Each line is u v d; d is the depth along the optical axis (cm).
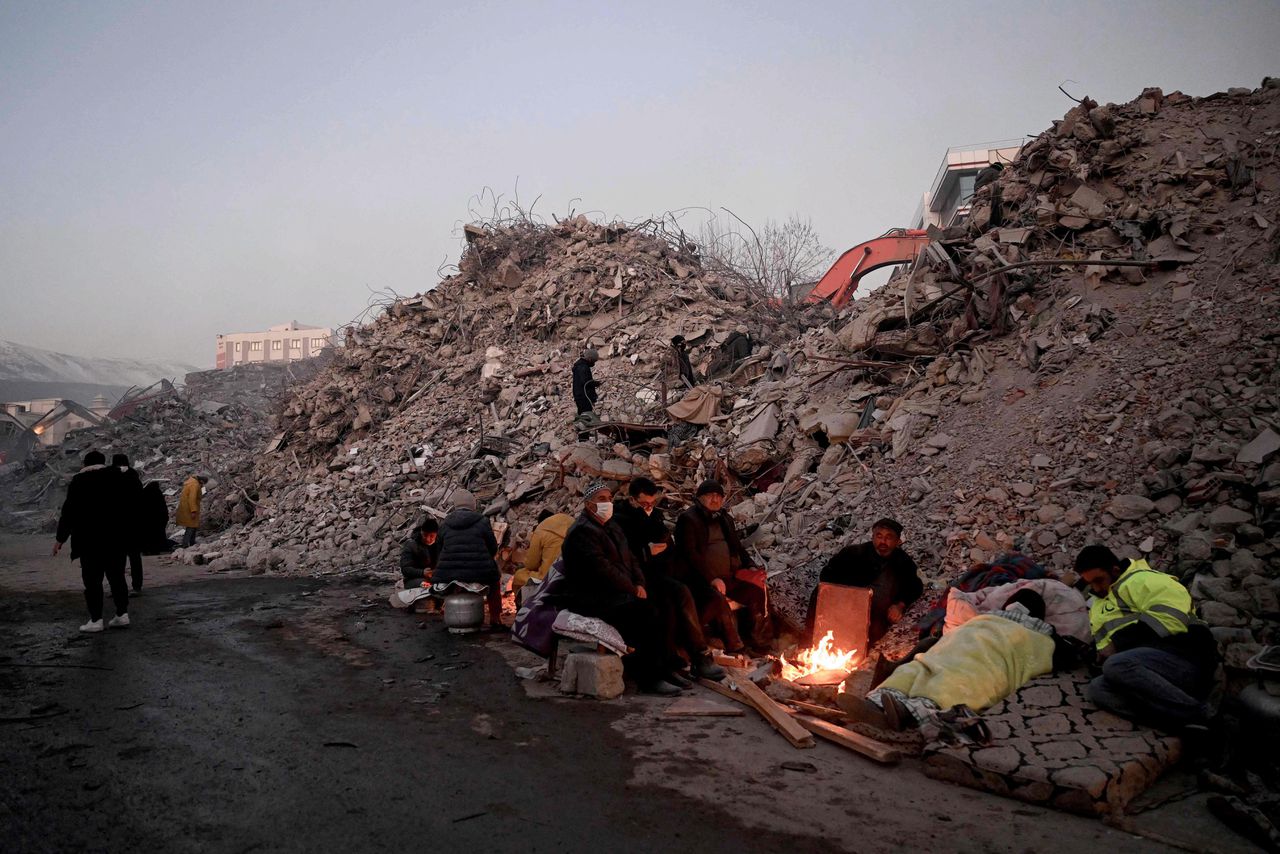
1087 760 363
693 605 568
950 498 718
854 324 1053
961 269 977
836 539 750
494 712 489
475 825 327
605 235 1945
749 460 952
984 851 312
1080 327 830
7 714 466
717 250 2319
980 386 855
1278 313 716
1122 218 939
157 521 1142
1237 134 968
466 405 1645
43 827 316
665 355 1366
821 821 337
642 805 350
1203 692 406
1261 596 472
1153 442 654
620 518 607
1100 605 471
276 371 3856
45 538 1780
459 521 750
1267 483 550
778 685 521
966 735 400
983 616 489
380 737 437
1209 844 315
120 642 673
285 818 330
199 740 426
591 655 533
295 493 1566
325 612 832
